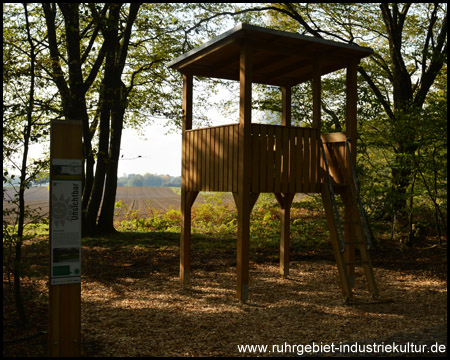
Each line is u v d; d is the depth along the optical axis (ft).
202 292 25.13
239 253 23.06
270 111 45.57
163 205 110.42
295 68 28.63
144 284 26.86
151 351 15.53
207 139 25.59
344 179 26.18
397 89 42.39
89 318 19.69
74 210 13.67
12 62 18.25
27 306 20.47
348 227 26.43
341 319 19.89
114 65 41.16
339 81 41.81
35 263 30.19
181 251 26.30
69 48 36.32
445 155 32.04
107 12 39.40
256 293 24.93
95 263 32.19
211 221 58.80
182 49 46.98
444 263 32.14
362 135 35.88
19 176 17.07
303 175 24.89
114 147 45.01
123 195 166.81
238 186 22.89
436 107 30.27
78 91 34.35
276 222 44.24
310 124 39.52
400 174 34.22
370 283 23.75
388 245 39.04
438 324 18.84
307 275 29.89
